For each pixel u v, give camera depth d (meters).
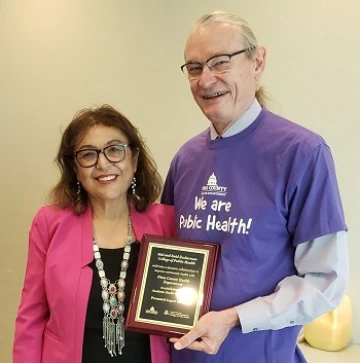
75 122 1.23
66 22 1.98
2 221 2.24
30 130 2.13
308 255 1.03
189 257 1.10
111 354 1.14
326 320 1.58
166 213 1.29
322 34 1.58
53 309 1.16
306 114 1.63
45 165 2.12
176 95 1.83
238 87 1.06
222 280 1.07
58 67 2.03
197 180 1.17
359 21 1.53
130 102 1.92
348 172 1.60
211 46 1.04
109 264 1.19
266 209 1.04
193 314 1.05
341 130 1.59
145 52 1.86
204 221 1.12
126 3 1.87
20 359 1.20
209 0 1.73
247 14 1.67
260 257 1.05
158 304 1.07
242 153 1.11
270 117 1.12
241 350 1.07
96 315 1.15
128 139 1.25
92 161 1.19
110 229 1.25
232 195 1.09
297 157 1.03
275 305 1.00
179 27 1.79
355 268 1.62
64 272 1.17
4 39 2.12
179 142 1.85
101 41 1.93
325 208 1.00
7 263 2.25
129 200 1.30
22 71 2.10
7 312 2.28
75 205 1.27
